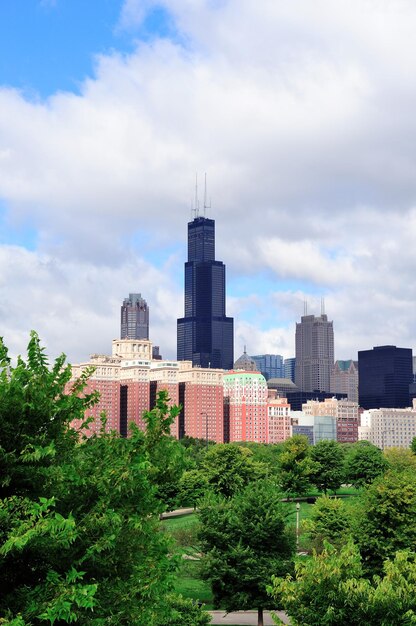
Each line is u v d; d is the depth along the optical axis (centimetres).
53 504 2083
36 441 2283
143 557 2561
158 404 2861
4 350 2408
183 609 5012
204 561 6275
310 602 3409
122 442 2764
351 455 17450
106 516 2291
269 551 6288
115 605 2384
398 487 6100
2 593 2245
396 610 3238
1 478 2206
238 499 6569
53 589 2133
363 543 6056
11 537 1983
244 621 7200
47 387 2356
